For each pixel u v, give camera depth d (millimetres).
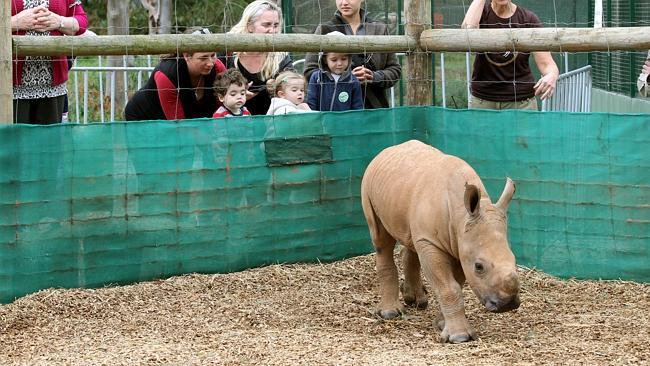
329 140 10047
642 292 8969
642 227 9180
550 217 9641
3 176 8648
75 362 7070
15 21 9188
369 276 9695
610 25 15750
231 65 11039
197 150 9461
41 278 8906
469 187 7016
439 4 15906
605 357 6938
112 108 15148
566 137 9477
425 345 7383
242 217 9727
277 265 9914
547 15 16469
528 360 6898
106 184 9117
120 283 9266
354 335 7750
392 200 7883
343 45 10055
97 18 28953
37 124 9336
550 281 9453
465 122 10094
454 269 7699
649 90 11227
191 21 26125
